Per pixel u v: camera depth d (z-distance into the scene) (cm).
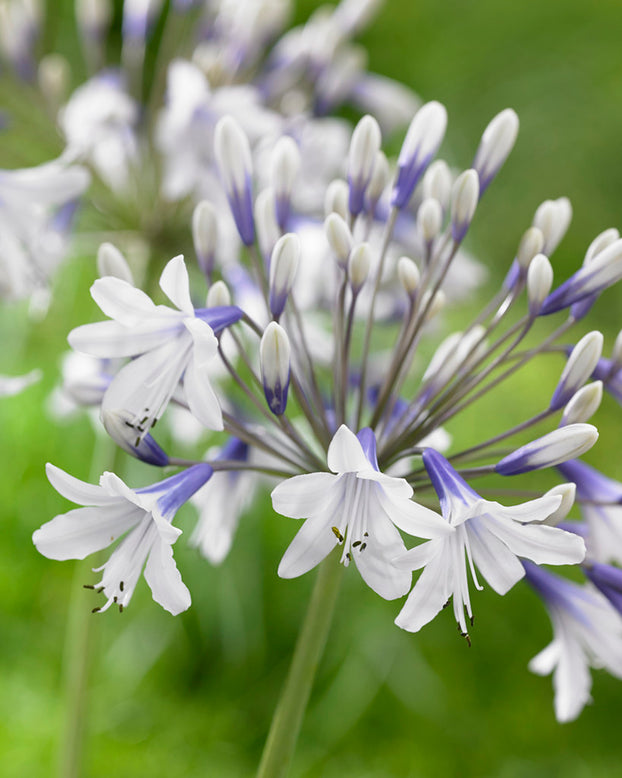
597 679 116
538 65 204
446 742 110
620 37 205
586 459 142
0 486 115
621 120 203
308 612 69
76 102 81
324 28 85
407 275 68
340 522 64
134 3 83
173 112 78
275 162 69
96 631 82
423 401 69
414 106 88
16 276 77
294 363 72
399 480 62
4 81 83
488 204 195
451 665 117
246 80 84
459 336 70
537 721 112
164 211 84
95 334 64
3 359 120
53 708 105
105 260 68
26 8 83
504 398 142
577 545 63
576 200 200
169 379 65
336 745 108
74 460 120
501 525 63
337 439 62
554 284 194
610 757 109
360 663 113
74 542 64
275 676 112
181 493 65
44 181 75
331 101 85
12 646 110
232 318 66
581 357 66
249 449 75
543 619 121
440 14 205
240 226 69
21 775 97
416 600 63
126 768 101
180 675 112
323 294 80
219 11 85
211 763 103
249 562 114
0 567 112
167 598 63
